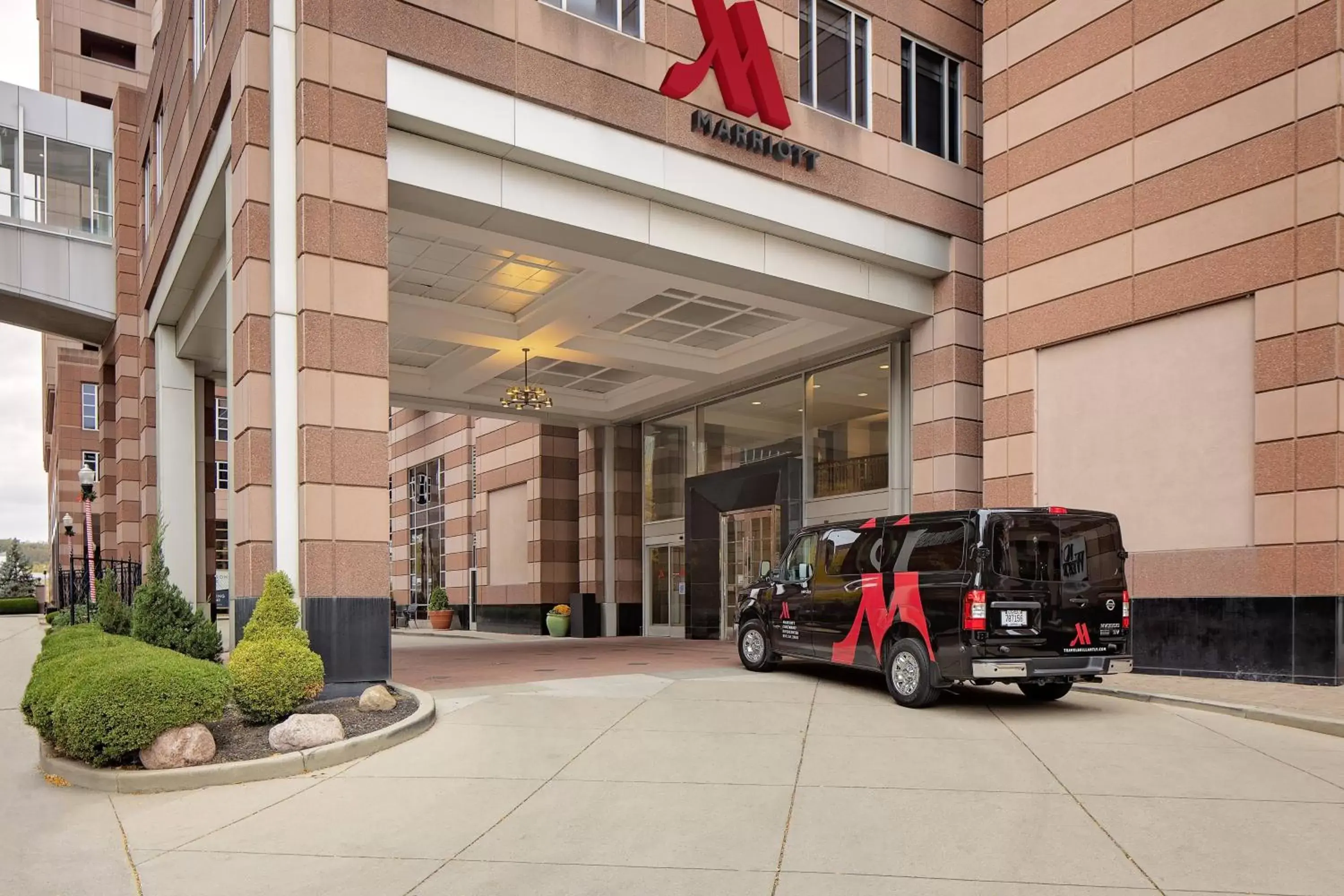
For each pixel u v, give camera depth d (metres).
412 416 41.03
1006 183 16.00
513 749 8.31
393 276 17.09
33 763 8.28
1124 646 10.09
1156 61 13.85
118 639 11.63
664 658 16.72
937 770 7.39
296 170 11.27
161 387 19.91
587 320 18.36
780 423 22.11
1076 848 5.54
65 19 48.09
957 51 18.05
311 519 10.70
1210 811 6.22
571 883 5.10
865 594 11.00
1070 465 14.78
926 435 17.67
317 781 7.37
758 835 5.88
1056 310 15.02
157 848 5.82
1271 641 12.02
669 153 14.12
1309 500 11.74
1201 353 13.18
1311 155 12.00
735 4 14.79
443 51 12.13
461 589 35.22
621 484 27.88
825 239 15.95
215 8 13.72
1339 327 11.65
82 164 23.41
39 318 23.66
